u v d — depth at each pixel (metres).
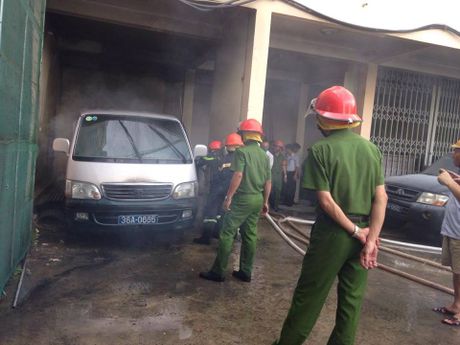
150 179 5.48
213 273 4.58
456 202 3.91
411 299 4.50
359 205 2.67
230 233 4.50
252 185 4.43
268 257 5.65
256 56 6.82
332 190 2.66
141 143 5.99
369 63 9.35
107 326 3.44
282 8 6.86
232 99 7.66
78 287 4.18
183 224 5.70
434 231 6.70
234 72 7.64
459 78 10.20
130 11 8.13
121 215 5.32
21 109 3.76
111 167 5.46
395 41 8.05
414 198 7.00
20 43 3.52
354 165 2.67
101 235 6.07
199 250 5.66
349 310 2.73
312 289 2.72
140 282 4.42
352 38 8.34
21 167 3.98
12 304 3.71
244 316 3.79
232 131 7.53
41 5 4.73
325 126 2.77
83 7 7.86
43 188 8.62
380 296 4.53
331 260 2.65
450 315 4.12
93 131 5.94
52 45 9.45
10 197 3.51
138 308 3.81
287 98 11.88
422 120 10.20
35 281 4.25
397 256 6.20
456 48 8.01
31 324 3.39
